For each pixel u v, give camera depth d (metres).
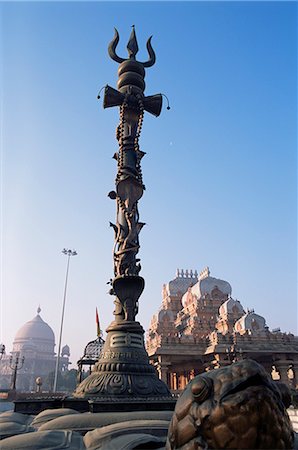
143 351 13.25
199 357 43.06
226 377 4.17
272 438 3.78
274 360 42.50
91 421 8.18
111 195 16.16
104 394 11.46
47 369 128.25
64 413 9.37
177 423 4.27
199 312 56.81
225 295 60.03
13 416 9.88
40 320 145.88
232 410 3.82
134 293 13.98
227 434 3.76
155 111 17.64
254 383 4.10
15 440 6.07
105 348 13.35
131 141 16.53
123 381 11.83
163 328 57.75
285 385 4.84
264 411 3.82
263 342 42.78
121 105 16.92
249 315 47.50
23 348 129.00
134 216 15.26
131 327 13.38
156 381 12.45
